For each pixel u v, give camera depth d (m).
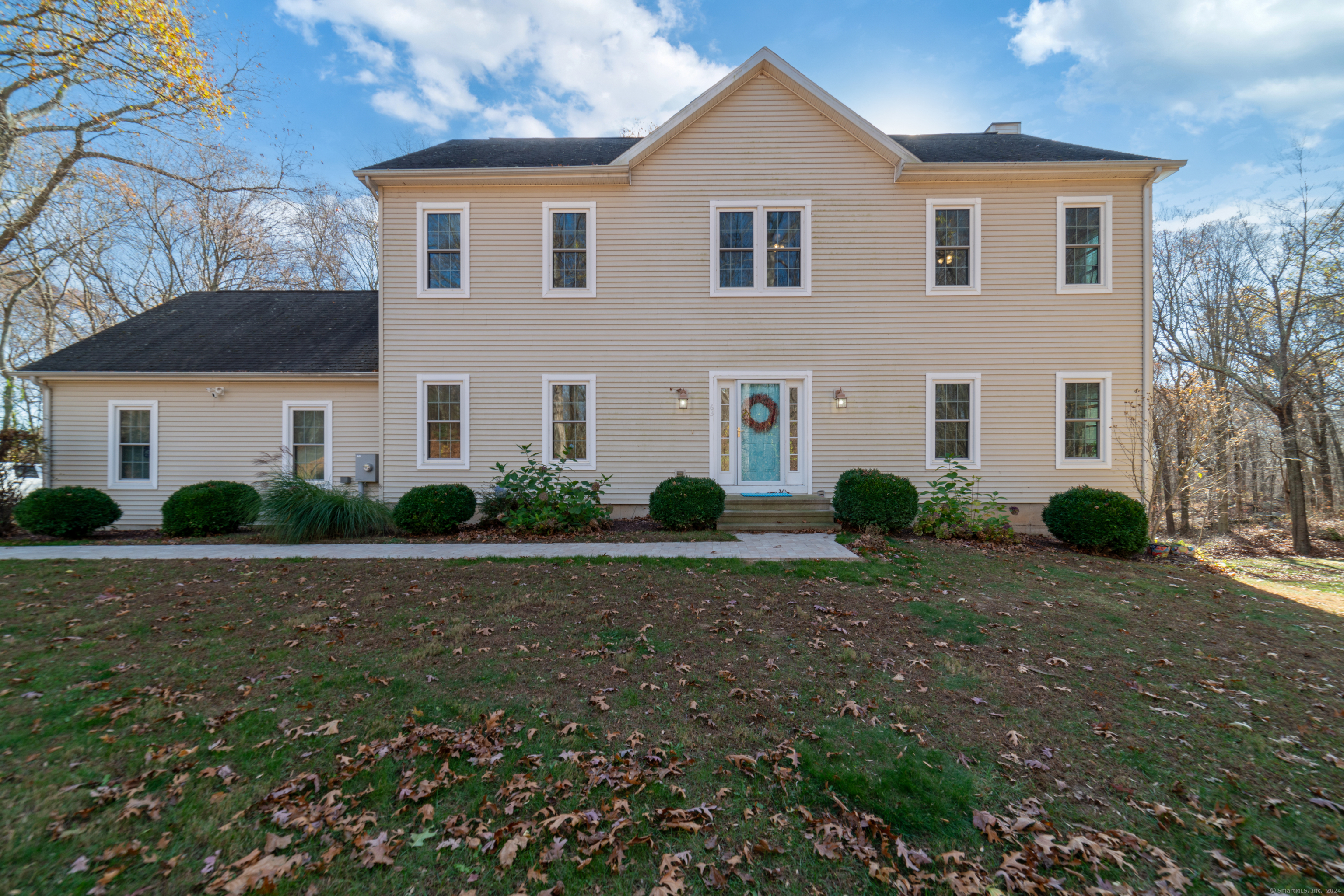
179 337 12.26
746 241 10.61
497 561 7.26
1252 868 2.51
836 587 6.29
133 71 10.75
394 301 10.60
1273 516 17.30
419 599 5.73
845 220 10.50
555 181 10.45
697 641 4.75
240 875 2.27
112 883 2.23
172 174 14.69
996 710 3.78
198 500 9.78
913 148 11.62
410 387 10.63
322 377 11.19
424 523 9.42
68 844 2.42
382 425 10.64
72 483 11.24
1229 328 16.88
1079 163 9.95
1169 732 3.58
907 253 10.45
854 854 2.51
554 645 4.64
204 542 8.97
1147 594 6.62
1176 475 13.49
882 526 9.16
